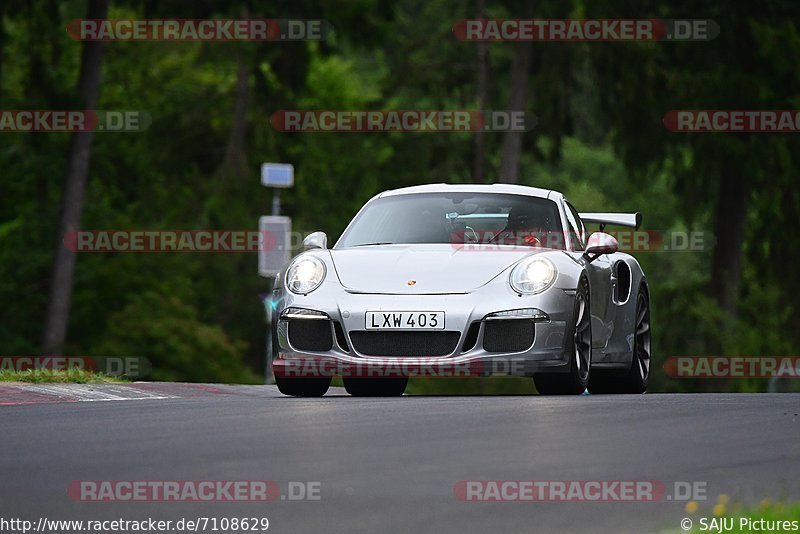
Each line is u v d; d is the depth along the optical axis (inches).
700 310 4402.1
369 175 5772.6
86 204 5433.1
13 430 1033.5
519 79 4987.7
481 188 1581.0
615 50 4581.7
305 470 809.5
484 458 856.9
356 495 725.3
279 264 3024.1
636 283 1675.7
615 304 1596.9
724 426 1040.8
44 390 1413.6
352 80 7746.1
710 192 4645.7
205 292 5836.6
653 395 1398.9
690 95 4498.0
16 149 4899.1
